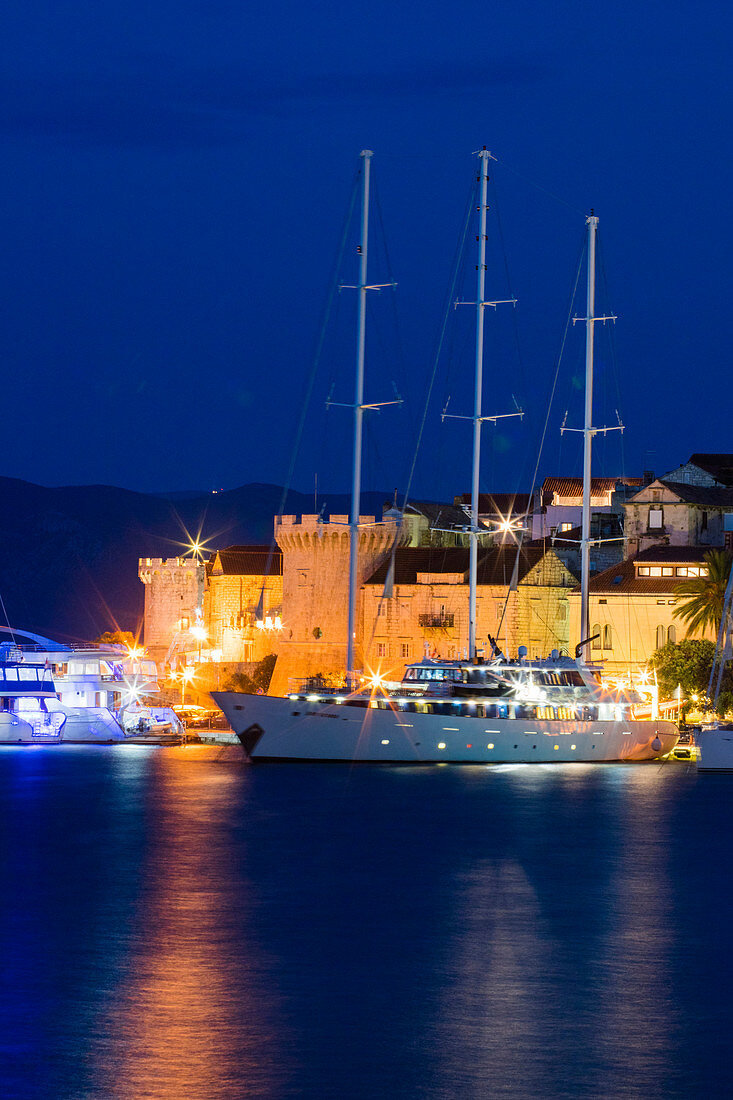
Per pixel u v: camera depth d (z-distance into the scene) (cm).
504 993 7719
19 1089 6069
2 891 10781
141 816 15425
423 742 19838
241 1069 6347
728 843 13575
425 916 9881
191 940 9012
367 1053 6594
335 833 14112
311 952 8694
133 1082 6162
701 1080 6272
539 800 16912
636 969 8306
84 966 8256
